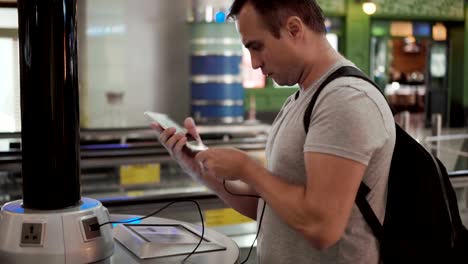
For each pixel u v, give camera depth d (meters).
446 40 11.35
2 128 3.72
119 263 1.69
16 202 1.79
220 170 1.50
